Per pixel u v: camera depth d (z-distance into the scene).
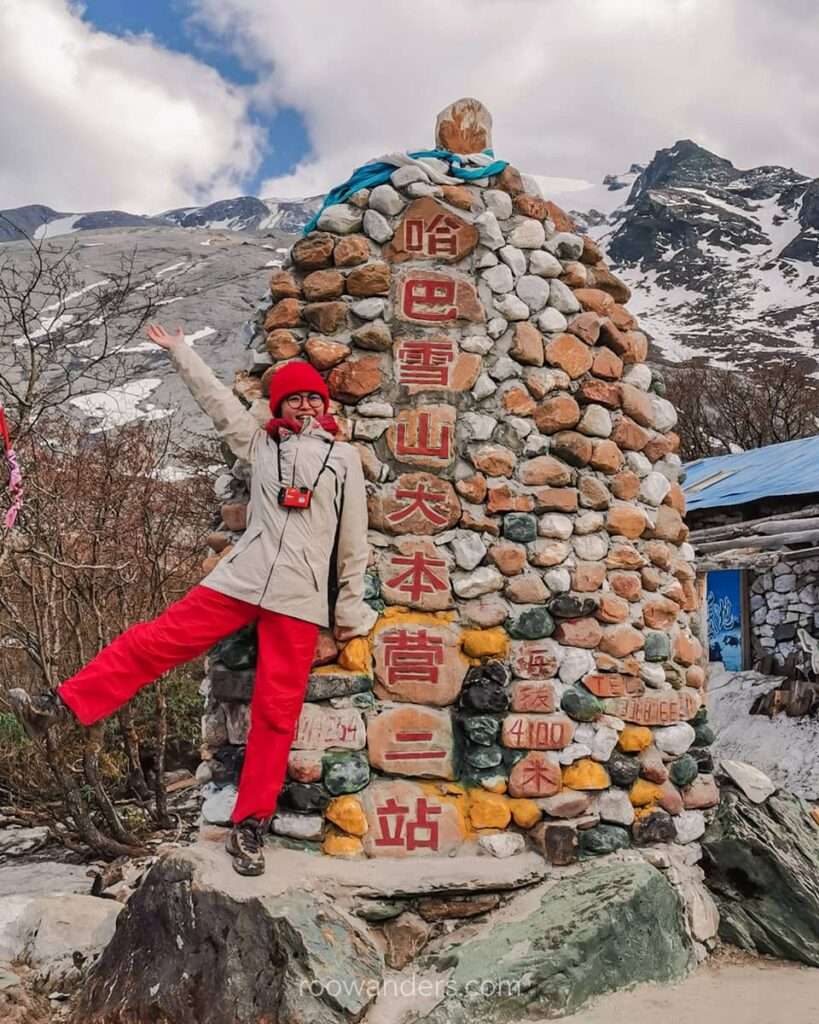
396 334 4.35
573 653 4.28
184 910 3.49
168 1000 3.35
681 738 4.42
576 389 4.50
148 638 3.68
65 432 7.50
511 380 4.42
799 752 10.66
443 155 4.62
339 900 3.68
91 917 4.55
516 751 4.14
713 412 28.91
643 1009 3.55
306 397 4.02
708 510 14.16
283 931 3.34
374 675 4.10
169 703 8.98
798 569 12.61
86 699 3.60
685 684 4.57
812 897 4.21
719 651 13.93
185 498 8.84
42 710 3.56
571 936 3.61
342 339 4.32
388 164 4.52
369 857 3.94
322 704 4.03
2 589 6.68
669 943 3.92
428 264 4.42
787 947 4.14
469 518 4.26
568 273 4.61
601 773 4.22
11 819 7.84
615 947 3.71
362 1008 3.31
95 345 18.03
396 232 4.41
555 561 4.30
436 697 4.12
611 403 4.56
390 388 4.32
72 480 7.18
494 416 4.38
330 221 4.40
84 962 4.12
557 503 4.36
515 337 4.43
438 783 4.09
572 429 4.46
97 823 7.32
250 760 3.73
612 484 4.52
